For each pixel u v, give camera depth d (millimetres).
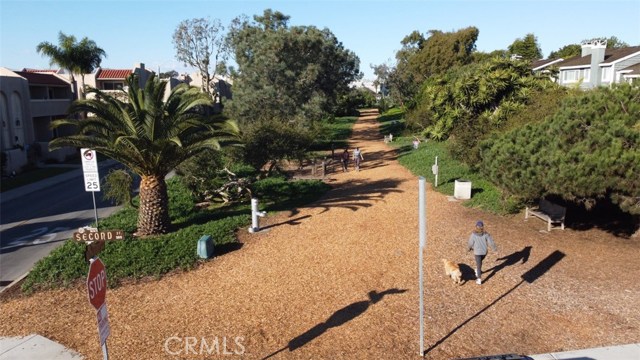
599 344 8180
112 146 14141
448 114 30125
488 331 8734
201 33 52625
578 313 9281
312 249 13508
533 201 16547
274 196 21594
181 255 12914
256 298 10406
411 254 12867
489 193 19156
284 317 9500
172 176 29797
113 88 56406
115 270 12031
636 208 11664
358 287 10812
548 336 8500
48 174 33500
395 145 39750
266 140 22422
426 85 43375
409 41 76250
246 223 16266
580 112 12438
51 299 10781
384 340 8531
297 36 36906
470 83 25297
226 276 11711
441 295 10273
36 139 45625
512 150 13227
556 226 14812
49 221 19891
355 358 7996
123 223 16906
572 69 43625
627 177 11180
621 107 12703
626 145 11688
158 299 10531
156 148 14148
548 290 10336
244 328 9125
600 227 14531
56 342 8852
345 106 81688
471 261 12211
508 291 10375
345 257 12766
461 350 8148
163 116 14398
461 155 22359
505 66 25469
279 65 35469
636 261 11852
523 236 14023
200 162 19391
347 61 46438
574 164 11695
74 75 51938
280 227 15891
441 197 19672
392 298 10195
